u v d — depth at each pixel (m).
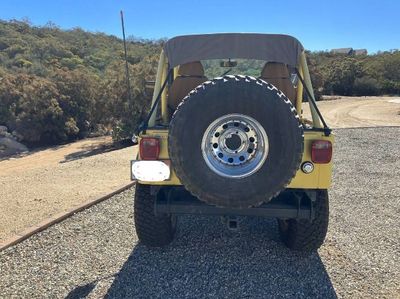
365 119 22.19
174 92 4.05
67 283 3.08
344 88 53.28
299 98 4.13
